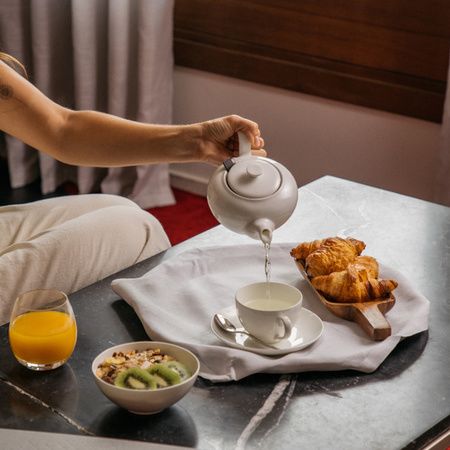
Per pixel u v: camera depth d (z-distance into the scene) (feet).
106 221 5.37
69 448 3.42
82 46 10.55
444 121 8.77
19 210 6.06
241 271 4.90
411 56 9.20
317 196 5.98
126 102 10.87
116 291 4.56
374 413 3.69
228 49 10.57
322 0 9.61
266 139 10.68
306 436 3.53
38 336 3.87
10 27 10.84
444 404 3.77
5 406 3.69
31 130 5.10
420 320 4.29
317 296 4.61
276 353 4.01
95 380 3.73
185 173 11.55
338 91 9.82
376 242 5.32
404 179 9.74
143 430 3.55
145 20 10.30
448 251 5.24
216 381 3.85
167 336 4.08
